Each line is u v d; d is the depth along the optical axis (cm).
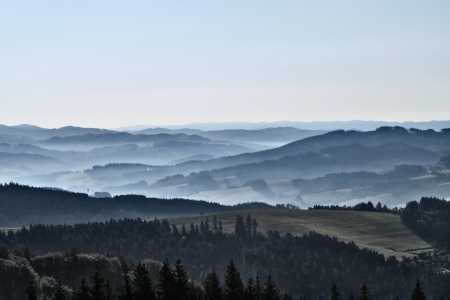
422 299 13088
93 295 12125
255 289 13100
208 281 12862
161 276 12569
